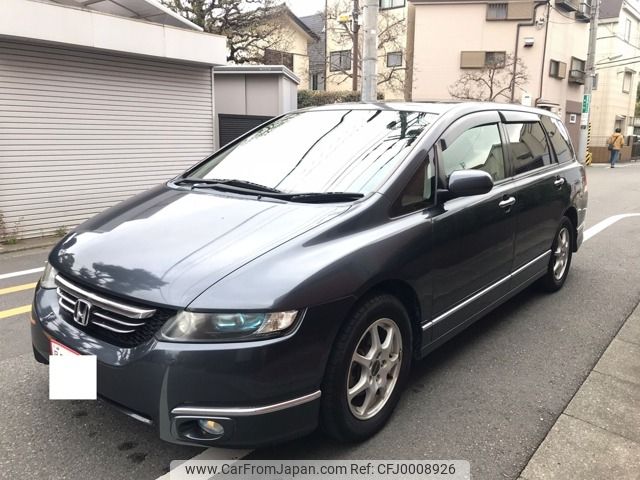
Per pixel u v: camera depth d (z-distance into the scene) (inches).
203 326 87.9
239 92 585.6
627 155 1306.6
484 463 104.2
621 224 338.6
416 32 990.4
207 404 88.0
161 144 401.7
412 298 118.0
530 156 175.0
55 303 109.4
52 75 329.4
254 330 88.4
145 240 106.7
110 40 344.5
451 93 992.2
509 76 967.0
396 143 129.5
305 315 92.0
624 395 128.3
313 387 95.0
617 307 187.3
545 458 105.1
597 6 876.0
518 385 133.6
